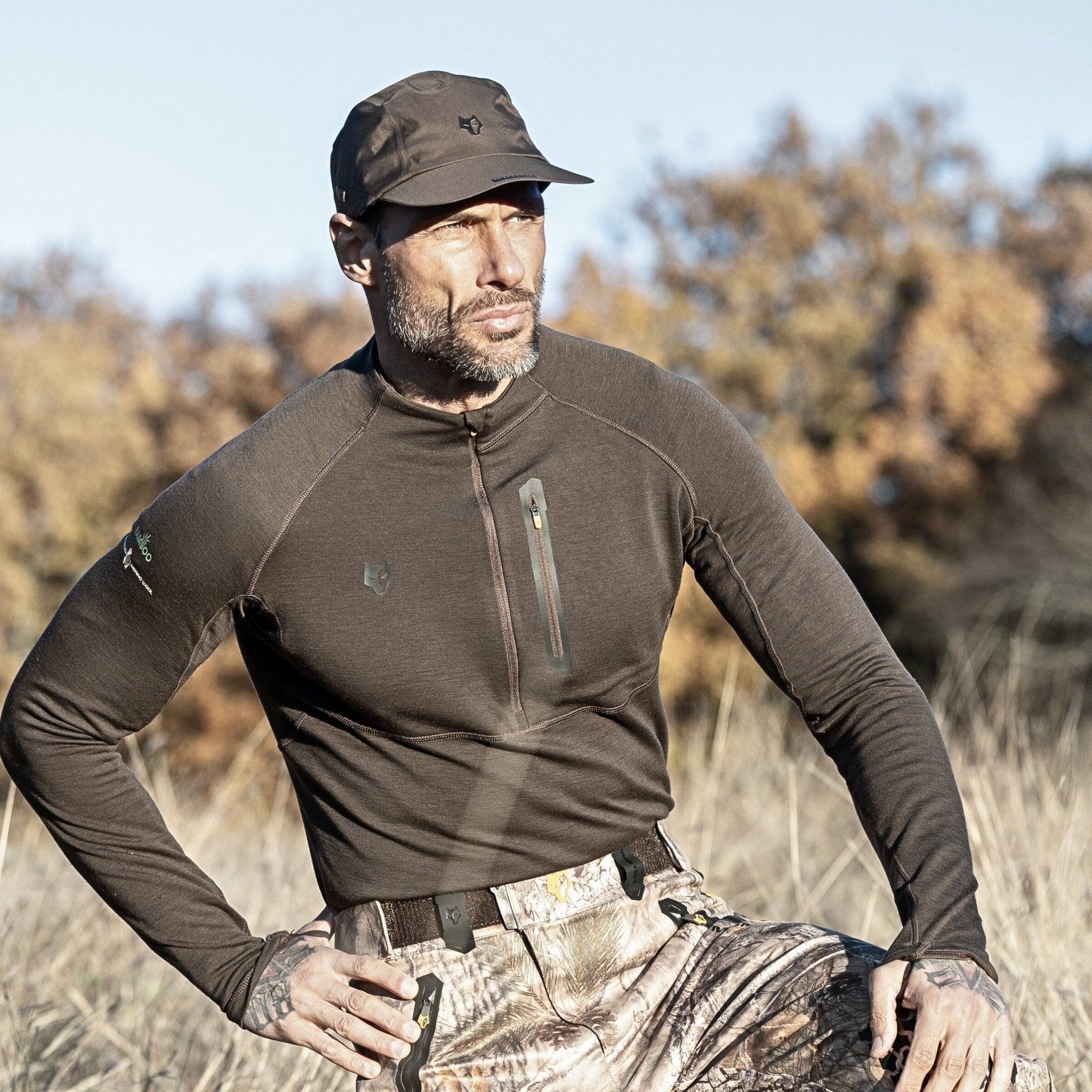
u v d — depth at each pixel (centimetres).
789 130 3619
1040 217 3553
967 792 527
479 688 278
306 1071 407
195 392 3181
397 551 276
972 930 251
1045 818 498
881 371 3384
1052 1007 389
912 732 273
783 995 266
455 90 283
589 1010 277
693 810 634
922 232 3472
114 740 287
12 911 496
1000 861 457
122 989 486
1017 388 2917
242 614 282
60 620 282
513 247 275
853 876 600
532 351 279
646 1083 269
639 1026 277
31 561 2897
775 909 543
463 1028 271
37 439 2947
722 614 297
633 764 291
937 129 3647
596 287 3159
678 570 294
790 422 3222
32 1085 405
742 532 290
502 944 278
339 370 290
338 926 291
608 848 287
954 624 2575
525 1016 273
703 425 290
